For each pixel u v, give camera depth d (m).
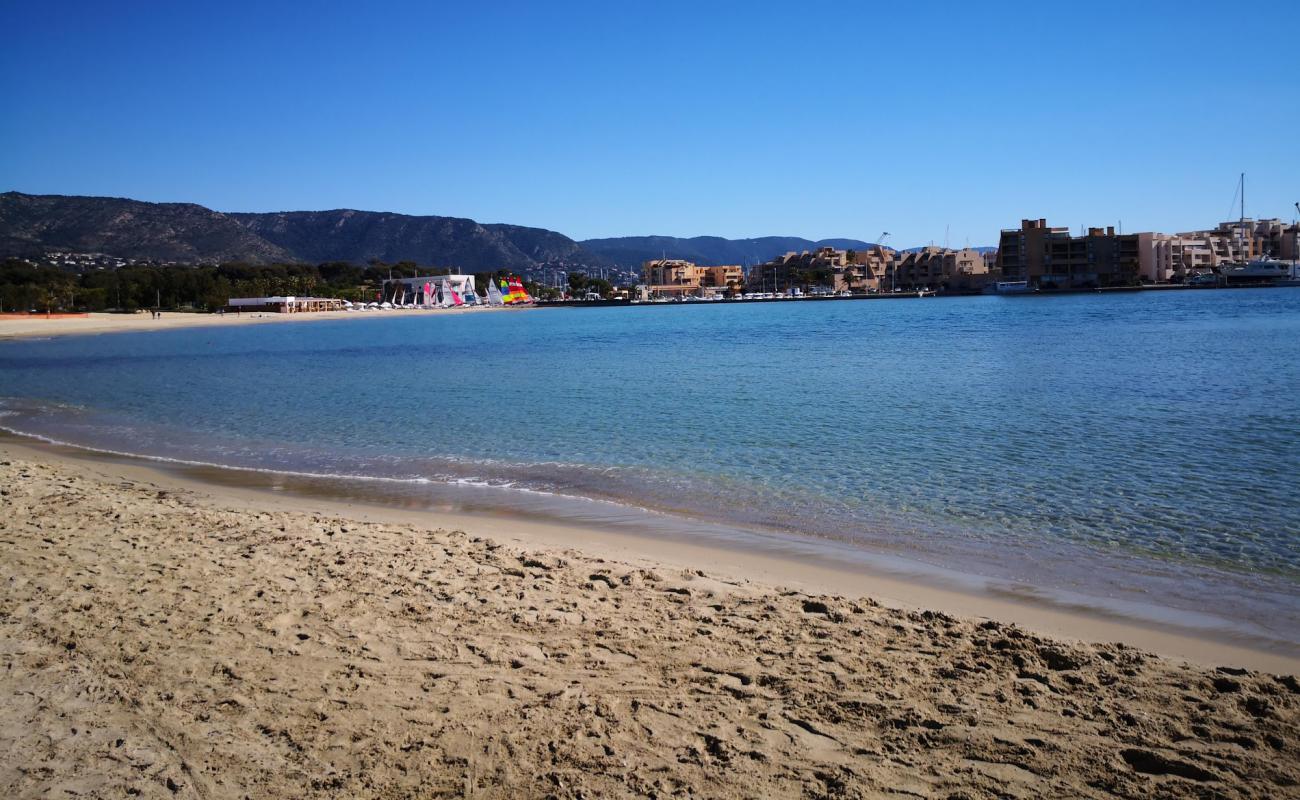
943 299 185.50
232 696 6.16
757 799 4.85
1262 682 6.44
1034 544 11.17
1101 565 10.23
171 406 29.56
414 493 14.85
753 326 96.69
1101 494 13.89
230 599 8.34
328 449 19.91
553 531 12.02
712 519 12.73
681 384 33.72
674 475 16.09
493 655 6.93
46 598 8.36
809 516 12.84
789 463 17.05
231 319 148.38
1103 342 52.41
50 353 65.50
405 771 5.16
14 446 20.92
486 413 25.95
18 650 7.00
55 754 5.36
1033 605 8.80
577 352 58.09
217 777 5.09
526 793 4.93
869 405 25.75
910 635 7.49
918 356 45.31
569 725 5.73
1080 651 7.09
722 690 6.29
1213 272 175.88
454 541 10.91
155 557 9.93
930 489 14.54
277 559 9.88
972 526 12.13
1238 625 8.20
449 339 85.19
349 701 6.08
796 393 29.48
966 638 7.41
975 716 5.85
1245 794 4.88
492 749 5.43
